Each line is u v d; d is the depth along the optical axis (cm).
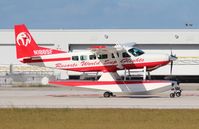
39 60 10081
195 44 17538
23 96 9669
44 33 17675
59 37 17662
